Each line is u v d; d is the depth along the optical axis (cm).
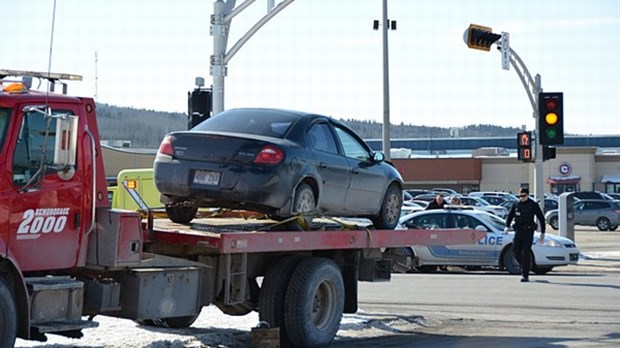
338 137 1459
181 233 1192
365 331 1494
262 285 1332
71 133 986
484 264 2700
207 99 2178
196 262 1223
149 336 1316
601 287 2219
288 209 1316
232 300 1260
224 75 2303
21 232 1009
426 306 1839
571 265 2920
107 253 1080
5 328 976
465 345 1354
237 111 1400
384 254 1569
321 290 1372
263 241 1233
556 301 1928
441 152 14750
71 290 1052
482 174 10406
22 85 1022
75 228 1064
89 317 1158
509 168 10300
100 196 1091
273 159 1284
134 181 2077
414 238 1541
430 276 2550
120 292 1129
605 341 1396
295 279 1320
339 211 1459
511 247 2680
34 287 1013
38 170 1014
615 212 5978
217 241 1170
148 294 1137
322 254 1434
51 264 1041
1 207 988
